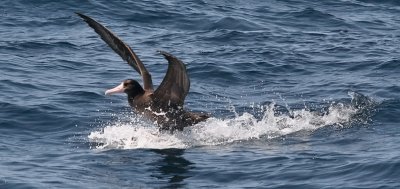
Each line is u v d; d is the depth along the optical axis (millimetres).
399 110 17562
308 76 21328
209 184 13508
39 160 14766
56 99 18594
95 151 15414
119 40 15633
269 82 20766
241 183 13445
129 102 16156
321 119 17219
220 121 16828
